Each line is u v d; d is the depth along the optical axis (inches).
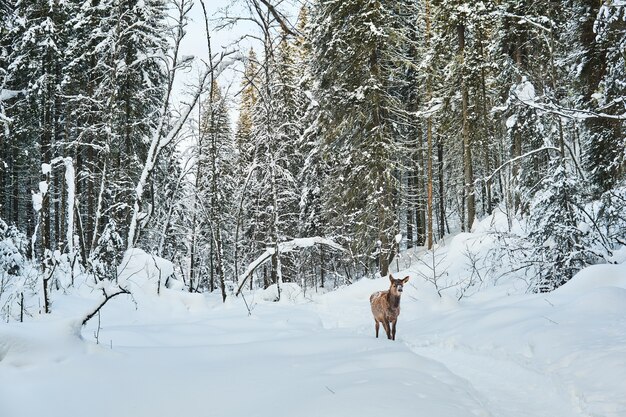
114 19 572.1
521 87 617.6
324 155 790.5
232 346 270.2
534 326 283.0
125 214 703.1
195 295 506.9
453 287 566.3
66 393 164.7
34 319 337.4
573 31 643.5
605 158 596.7
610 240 456.1
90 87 735.1
